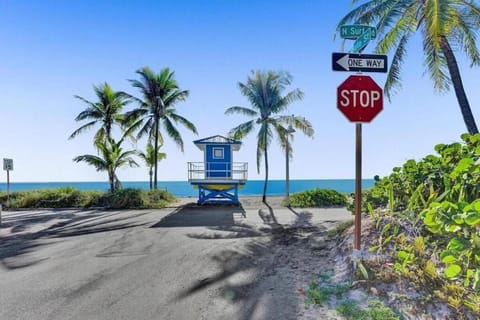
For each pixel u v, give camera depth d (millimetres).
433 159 4203
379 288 3117
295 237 6570
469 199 3086
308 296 3262
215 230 7902
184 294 3535
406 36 11609
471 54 10992
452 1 9023
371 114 3693
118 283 3963
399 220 4117
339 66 3686
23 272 4520
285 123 19297
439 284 2834
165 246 6082
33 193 17141
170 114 21109
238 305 3189
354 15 11633
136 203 15414
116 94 20297
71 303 3357
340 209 13617
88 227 8977
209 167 17219
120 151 19328
